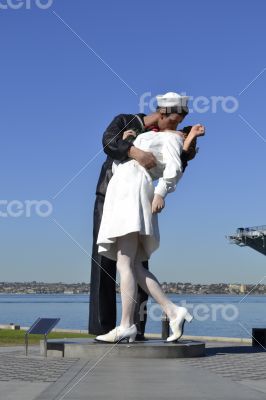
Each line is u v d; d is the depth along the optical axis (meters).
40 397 7.19
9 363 10.77
